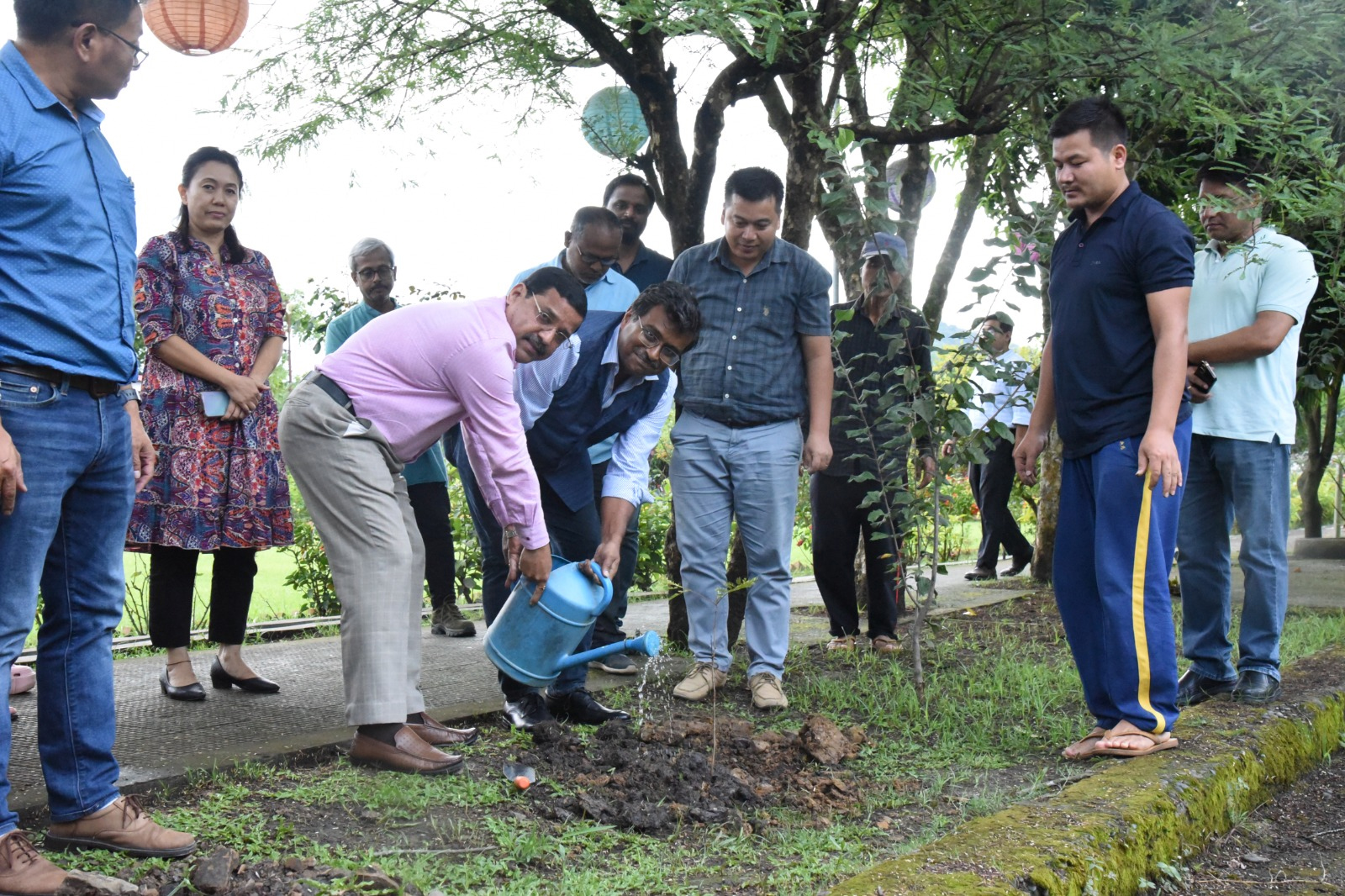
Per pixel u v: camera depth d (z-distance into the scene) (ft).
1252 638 14.84
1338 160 15.51
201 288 14.43
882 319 15.16
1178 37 15.48
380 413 11.73
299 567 24.97
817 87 18.66
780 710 15.14
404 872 8.51
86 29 8.62
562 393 13.37
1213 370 14.92
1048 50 16.26
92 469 9.08
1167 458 11.82
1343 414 49.93
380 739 11.63
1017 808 10.32
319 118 17.22
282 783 11.12
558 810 10.56
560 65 18.79
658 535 29.01
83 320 8.73
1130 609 12.42
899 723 14.37
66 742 9.02
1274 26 15.33
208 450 14.35
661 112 18.15
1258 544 14.69
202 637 20.21
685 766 11.83
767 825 10.61
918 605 15.66
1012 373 15.21
